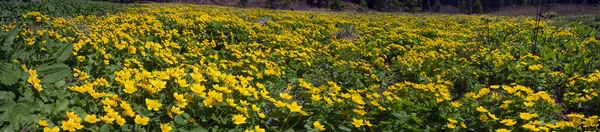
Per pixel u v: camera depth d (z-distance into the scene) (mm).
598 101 4941
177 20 9555
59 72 3912
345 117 3859
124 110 3297
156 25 8625
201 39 8914
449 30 14039
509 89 4254
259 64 6059
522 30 12375
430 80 6191
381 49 8914
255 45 8086
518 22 16641
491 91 5859
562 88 6020
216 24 9477
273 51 8055
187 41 7902
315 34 10680
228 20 10250
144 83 3541
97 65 5102
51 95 3420
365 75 6367
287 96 4016
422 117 3996
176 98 3344
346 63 6742
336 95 4379
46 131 2754
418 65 6988
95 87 3836
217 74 4160
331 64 7230
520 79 6383
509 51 8258
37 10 13328
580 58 7309
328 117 3881
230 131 3406
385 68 7328
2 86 3496
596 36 10609
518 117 3865
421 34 12250
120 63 5379
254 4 47906
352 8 58031
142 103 3666
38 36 7102
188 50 7105
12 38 4504
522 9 27000
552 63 7266
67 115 3008
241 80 4289
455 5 63000
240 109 3436
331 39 10375
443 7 59094
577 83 5941
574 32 10555
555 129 3756
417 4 59688
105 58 5410
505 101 3971
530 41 9070
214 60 6297
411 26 14766
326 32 11523
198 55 6539
